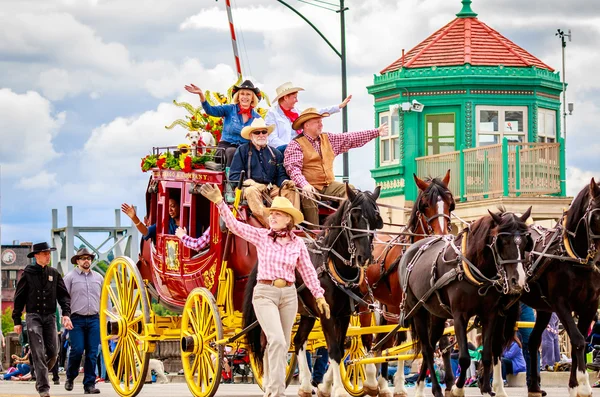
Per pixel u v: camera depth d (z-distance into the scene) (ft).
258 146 71.67
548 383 86.79
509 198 124.26
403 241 67.72
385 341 63.67
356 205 62.08
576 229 60.29
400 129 141.90
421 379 63.46
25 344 114.93
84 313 80.48
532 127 140.26
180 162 73.15
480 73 139.13
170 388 86.53
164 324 74.95
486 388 57.16
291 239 56.75
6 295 375.04
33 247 73.87
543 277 62.49
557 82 143.54
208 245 70.23
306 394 66.95
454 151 135.74
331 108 78.28
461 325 57.16
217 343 65.82
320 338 70.08
